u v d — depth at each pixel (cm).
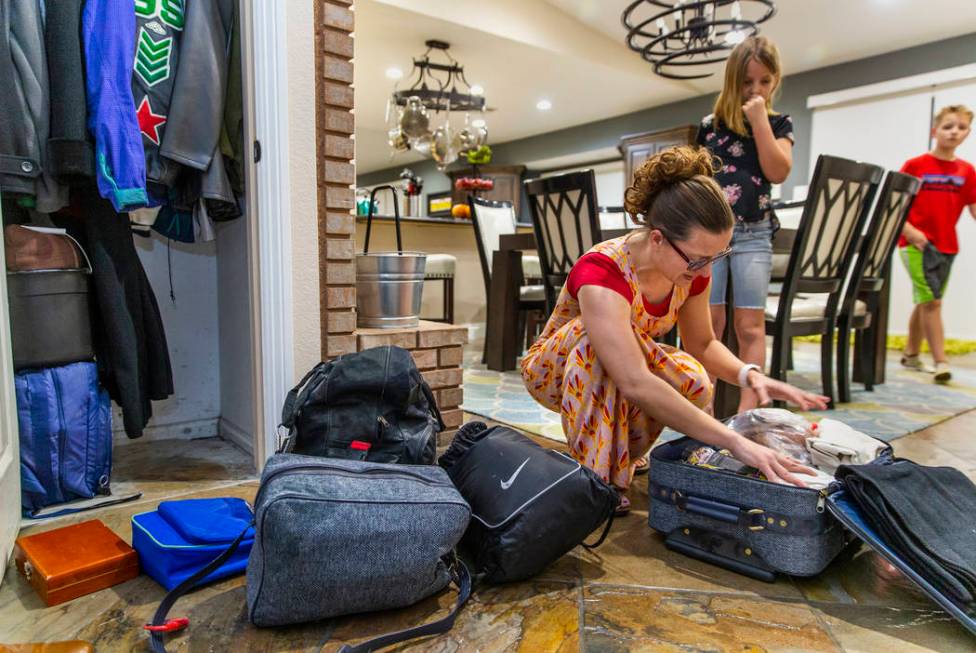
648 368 133
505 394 275
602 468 132
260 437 164
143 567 113
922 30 486
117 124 139
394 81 602
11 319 136
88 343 149
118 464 177
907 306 528
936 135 330
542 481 110
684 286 131
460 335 188
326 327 165
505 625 97
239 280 188
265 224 155
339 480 98
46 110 135
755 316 207
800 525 107
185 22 153
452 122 731
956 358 428
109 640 94
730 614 101
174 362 202
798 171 593
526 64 541
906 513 100
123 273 157
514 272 329
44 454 140
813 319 248
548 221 278
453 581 108
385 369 131
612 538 130
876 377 311
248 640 93
